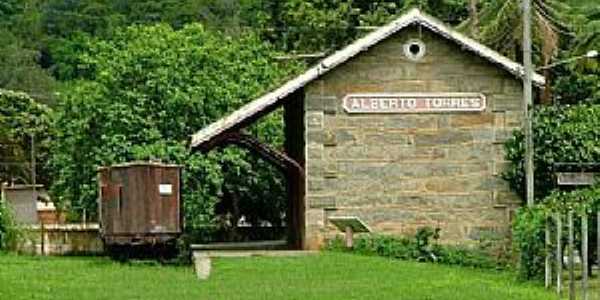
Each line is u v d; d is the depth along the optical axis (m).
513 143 31.41
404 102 31.55
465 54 31.73
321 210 31.20
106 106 38.19
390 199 31.41
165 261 31.80
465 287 22.38
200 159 37.09
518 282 23.77
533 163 28.98
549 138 31.05
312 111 31.23
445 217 31.56
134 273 27.80
